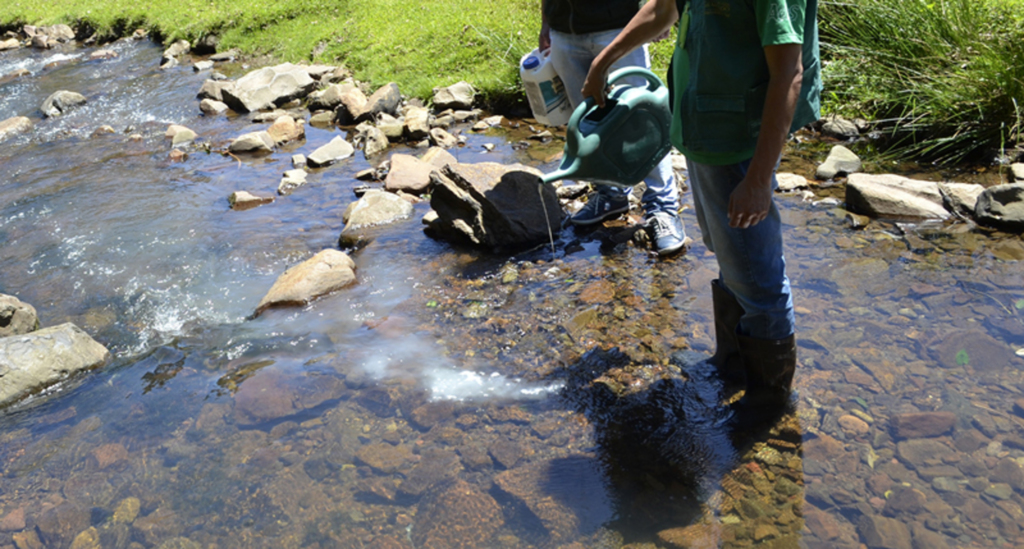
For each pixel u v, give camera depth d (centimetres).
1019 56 495
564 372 315
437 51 845
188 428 296
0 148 751
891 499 231
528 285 395
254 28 1102
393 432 285
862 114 568
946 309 329
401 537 233
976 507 225
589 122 371
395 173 552
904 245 392
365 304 390
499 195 444
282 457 274
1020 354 293
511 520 237
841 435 260
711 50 227
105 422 305
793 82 212
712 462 254
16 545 242
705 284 375
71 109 889
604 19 394
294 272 412
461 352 338
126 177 630
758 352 270
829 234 412
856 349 306
